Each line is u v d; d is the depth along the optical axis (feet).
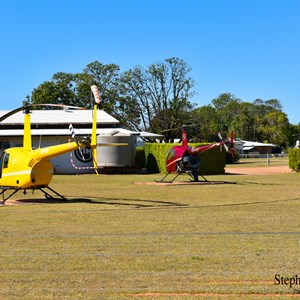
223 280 30.94
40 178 72.79
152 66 281.74
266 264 34.40
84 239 43.47
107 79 300.20
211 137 285.02
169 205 68.39
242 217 56.54
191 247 39.73
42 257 36.96
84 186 100.83
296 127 521.24
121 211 62.23
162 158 146.10
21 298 28.09
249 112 541.34
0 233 47.14
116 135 146.00
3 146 152.87
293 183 104.99
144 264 34.73
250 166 185.88
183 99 283.59
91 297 28.12
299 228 48.88
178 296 28.09
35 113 175.73
